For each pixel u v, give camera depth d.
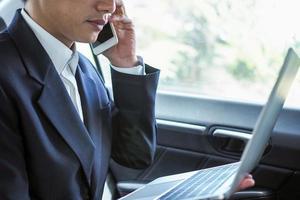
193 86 1.92
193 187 1.12
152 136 1.35
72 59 1.13
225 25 1.89
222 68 1.93
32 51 1.02
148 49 2.07
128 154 1.33
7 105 0.93
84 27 1.03
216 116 1.75
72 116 1.04
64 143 1.01
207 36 1.95
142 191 1.20
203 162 1.77
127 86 1.30
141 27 2.02
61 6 1.01
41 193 0.98
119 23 1.31
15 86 0.95
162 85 1.95
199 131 1.76
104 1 1.03
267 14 1.76
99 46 1.30
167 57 2.03
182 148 1.80
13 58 0.98
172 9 1.99
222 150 1.72
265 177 1.64
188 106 1.81
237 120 1.71
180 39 2.01
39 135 0.96
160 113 1.85
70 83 1.11
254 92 1.79
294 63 1.01
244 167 0.93
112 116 1.32
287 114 1.61
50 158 0.97
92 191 1.09
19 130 0.95
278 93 0.98
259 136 0.95
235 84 1.86
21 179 0.93
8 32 1.04
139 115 1.32
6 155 0.92
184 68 1.99
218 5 1.88
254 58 1.83
